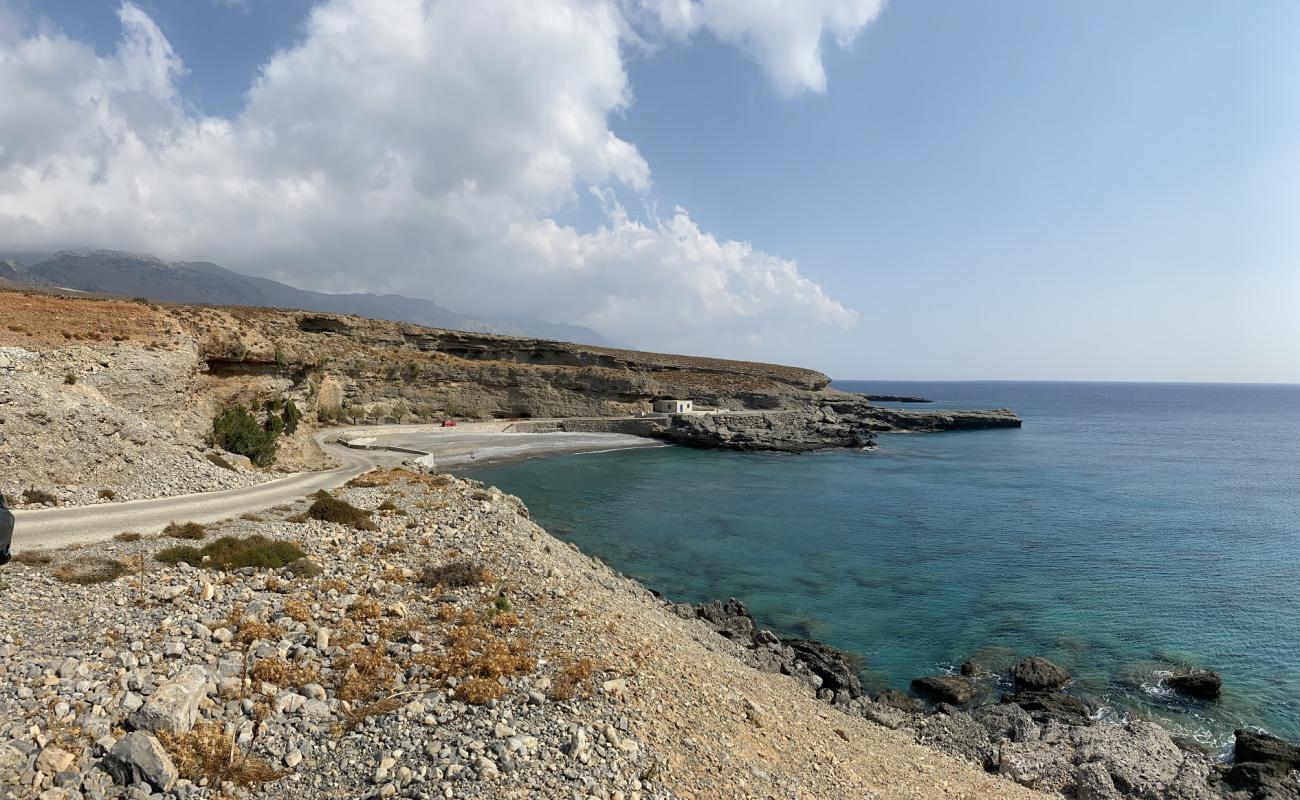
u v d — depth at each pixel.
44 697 9.52
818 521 57.34
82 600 13.70
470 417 116.56
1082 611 36.44
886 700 26.92
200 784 8.80
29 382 27.62
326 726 10.65
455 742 10.25
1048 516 60.06
